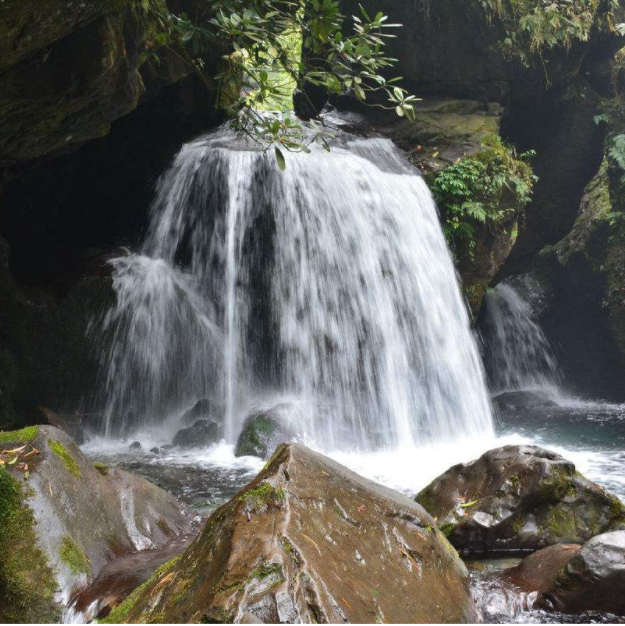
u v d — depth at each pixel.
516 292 14.71
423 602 2.74
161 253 9.97
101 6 5.19
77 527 3.81
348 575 2.55
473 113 11.79
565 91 12.68
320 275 9.66
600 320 13.98
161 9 6.23
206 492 6.16
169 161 10.09
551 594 3.64
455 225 10.50
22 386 8.30
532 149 12.95
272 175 9.64
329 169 9.84
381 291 9.71
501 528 4.43
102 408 8.91
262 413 8.47
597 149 13.20
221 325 9.77
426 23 11.52
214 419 9.22
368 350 9.61
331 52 5.59
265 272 9.73
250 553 2.42
